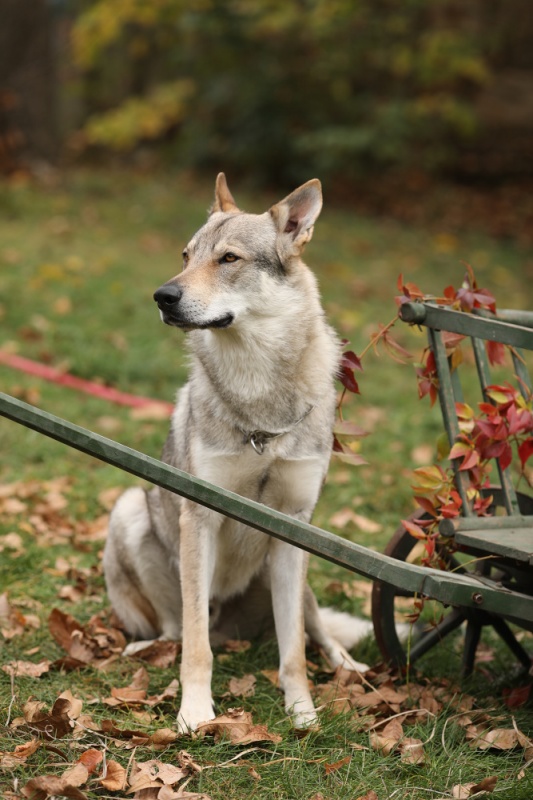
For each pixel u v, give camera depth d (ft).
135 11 70.69
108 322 42.04
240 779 14.46
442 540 16.96
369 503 28.63
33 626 19.94
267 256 18.29
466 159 88.33
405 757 15.20
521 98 95.45
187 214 64.80
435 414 35.78
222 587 19.53
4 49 68.49
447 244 66.49
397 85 84.38
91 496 27.86
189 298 17.54
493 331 15.93
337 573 24.68
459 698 17.44
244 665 19.10
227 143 78.18
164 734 15.26
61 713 15.34
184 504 17.71
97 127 79.46
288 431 17.87
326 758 15.21
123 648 19.94
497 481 30.14
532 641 20.92
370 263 59.26
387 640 18.61
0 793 13.39
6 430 31.76
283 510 18.69
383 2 76.95
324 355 18.62
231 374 17.83
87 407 33.91
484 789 14.37
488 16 98.84
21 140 69.26
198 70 79.77
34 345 38.63
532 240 71.15
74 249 52.39
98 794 13.89
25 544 24.08
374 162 79.10
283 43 75.87
